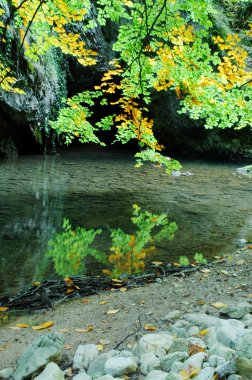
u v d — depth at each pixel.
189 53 5.19
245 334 2.87
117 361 2.75
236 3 20.03
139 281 5.20
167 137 21.59
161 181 13.20
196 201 10.32
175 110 20.55
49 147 20.27
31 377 2.72
